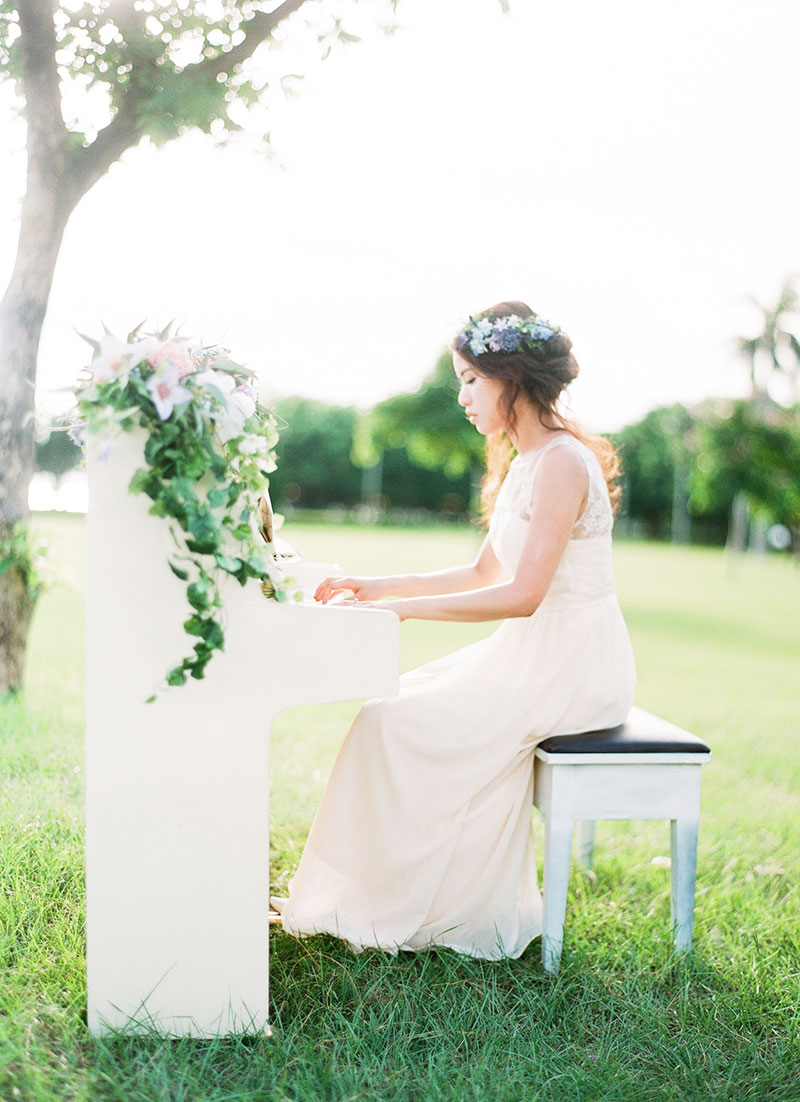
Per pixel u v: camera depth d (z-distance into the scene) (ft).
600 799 7.07
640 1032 6.32
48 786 9.57
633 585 49.80
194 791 5.75
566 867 7.05
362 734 7.00
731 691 19.33
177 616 5.62
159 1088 5.35
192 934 5.84
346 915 7.00
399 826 6.94
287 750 12.74
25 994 6.17
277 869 8.66
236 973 5.90
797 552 92.53
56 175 12.82
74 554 26.03
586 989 6.75
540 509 7.24
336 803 7.03
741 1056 6.13
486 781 7.06
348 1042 5.88
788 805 11.52
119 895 5.75
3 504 13.64
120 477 5.48
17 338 13.50
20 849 7.98
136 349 5.27
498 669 7.45
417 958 7.04
